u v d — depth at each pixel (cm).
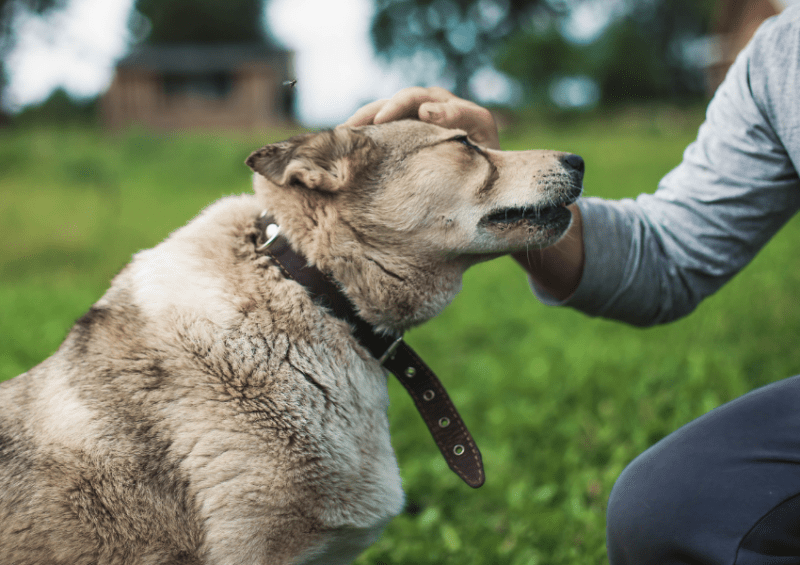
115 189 1545
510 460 338
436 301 218
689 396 361
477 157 217
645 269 221
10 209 1295
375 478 196
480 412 400
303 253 198
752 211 209
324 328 195
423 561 266
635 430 338
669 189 228
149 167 1783
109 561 169
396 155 212
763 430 160
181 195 1443
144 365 179
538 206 211
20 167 1802
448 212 212
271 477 175
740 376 373
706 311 492
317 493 182
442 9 4953
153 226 1085
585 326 532
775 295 512
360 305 203
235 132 2680
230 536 171
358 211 205
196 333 182
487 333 553
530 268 233
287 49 3719
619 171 1376
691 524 156
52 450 173
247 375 181
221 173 1720
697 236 217
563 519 278
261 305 190
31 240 1018
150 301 189
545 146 2000
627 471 178
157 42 5553
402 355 212
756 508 151
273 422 179
